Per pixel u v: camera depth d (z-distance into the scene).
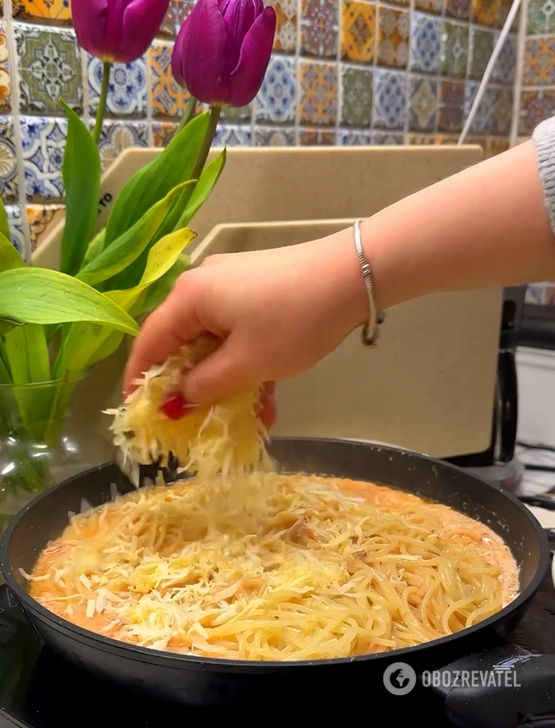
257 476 0.44
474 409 0.62
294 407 0.56
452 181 0.31
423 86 0.75
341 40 0.66
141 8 0.41
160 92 0.56
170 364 0.36
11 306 0.35
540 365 0.78
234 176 0.55
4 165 0.49
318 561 0.37
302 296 0.31
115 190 0.53
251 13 0.41
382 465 0.50
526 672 0.26
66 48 0.50
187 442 0.40
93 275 0.41
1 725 0.30
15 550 0.36
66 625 0.28
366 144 0.72
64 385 0.45
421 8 0.72
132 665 0.26
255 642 0.31
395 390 0.59
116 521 0.43
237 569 0.36
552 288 0.83
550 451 0.75
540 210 0.29
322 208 0.58
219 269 0.32
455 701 0.26
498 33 0.81
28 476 0.45
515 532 0.40
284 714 0.27
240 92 0.42
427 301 0.58
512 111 0.86
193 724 0.28
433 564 0.38
